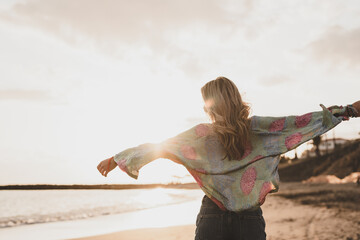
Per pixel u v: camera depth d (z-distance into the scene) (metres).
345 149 72.12
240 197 1.90
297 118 1.99
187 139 2.00
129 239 8.16
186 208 20.84
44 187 135.12
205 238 1.90
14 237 9.51
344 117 1.99
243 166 1.95
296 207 14.64
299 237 6.99
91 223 12.71
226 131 1.92
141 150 1.90
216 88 2.01
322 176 58.09
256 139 2.00
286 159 102.81
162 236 8.46
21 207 29.28
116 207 24.95
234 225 1.88
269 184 1.88
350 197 19.05
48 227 11.75
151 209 20.47
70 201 39.81
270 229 8.19
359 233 7.06
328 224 8.61
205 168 1.95
